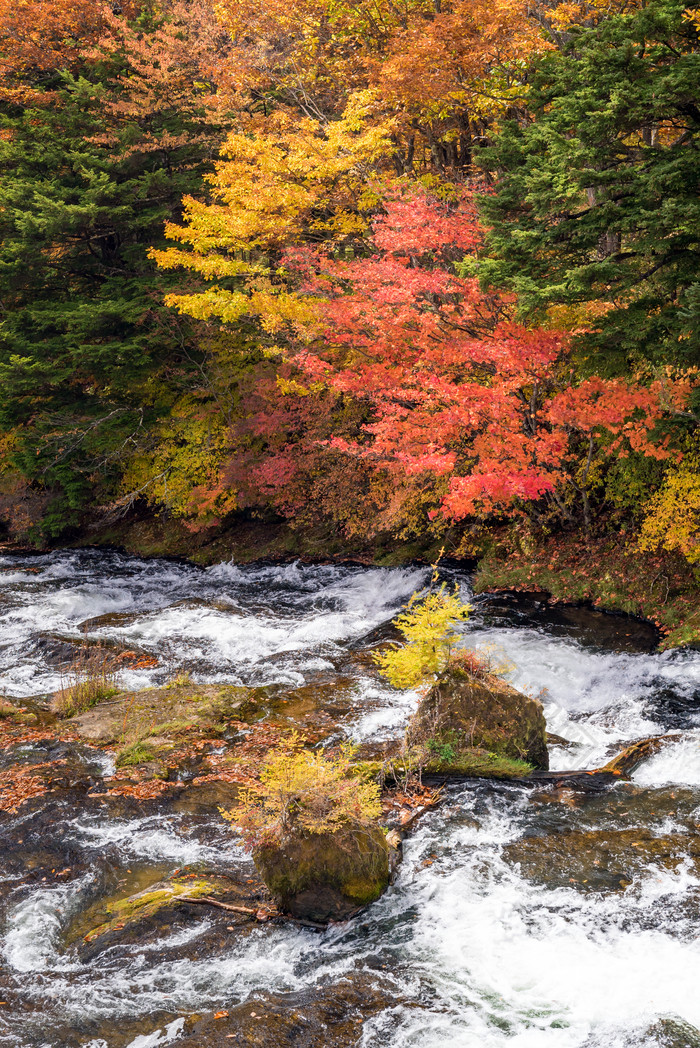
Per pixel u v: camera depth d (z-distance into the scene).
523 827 7.49
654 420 12.07
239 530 20.97
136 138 21.23
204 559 20.42
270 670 12.12
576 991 5.44
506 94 16.44
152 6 24.98
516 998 5.42
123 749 9.32
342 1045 5.07
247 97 20.67
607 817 7.61
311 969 5.82
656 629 12.39
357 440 18.81
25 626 15.41
